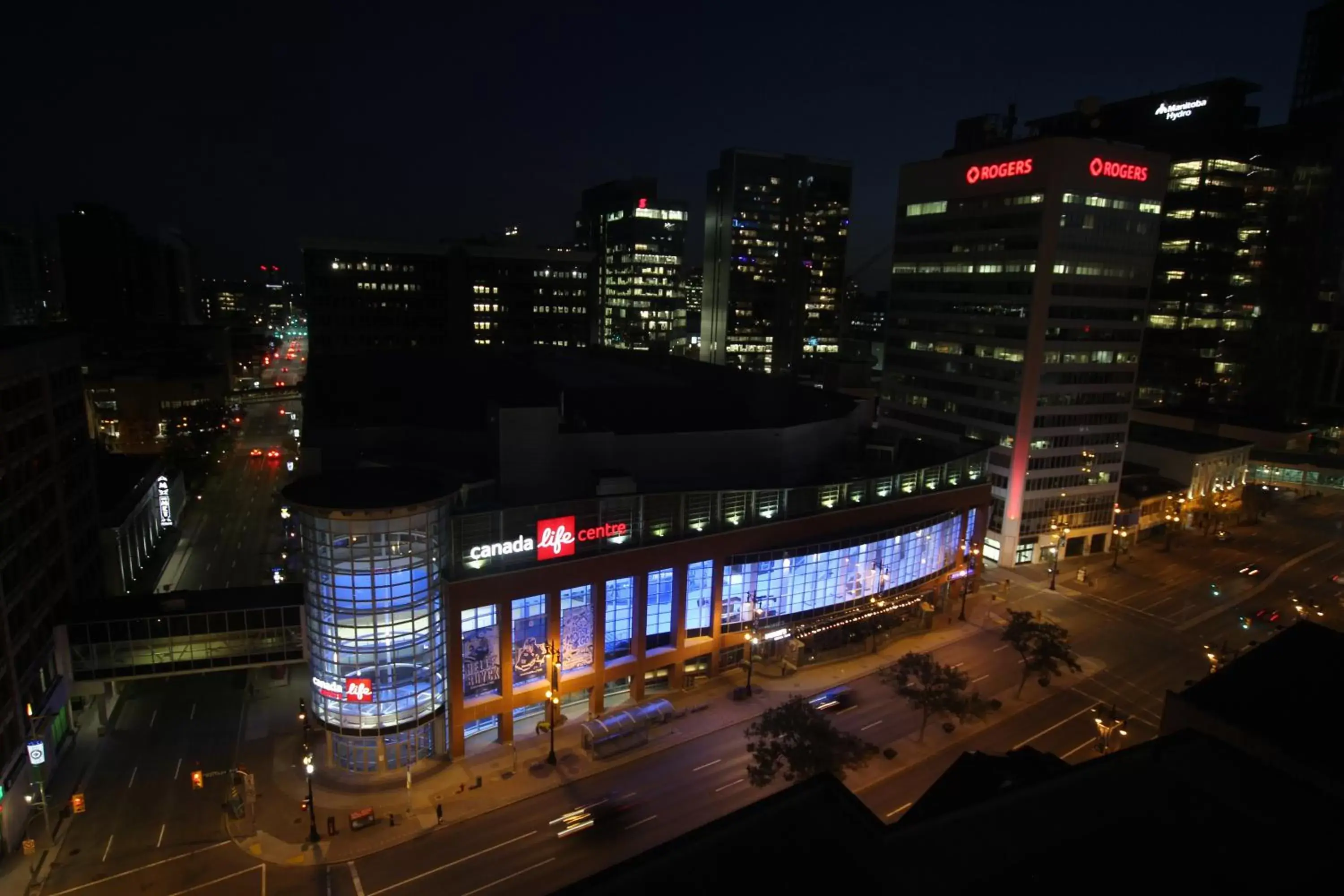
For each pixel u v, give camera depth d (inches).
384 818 2566.4
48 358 3085.6
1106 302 4926.2
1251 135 7869.1
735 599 3464.6
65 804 2596.0
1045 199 4640.8
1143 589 4682.6
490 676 2955.2
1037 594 4576.8
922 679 3021.7
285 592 3211.1
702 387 4815.5
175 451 6530.5
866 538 3698.3
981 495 4345.5
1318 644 1434.5
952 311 5359.3
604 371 5246.1
